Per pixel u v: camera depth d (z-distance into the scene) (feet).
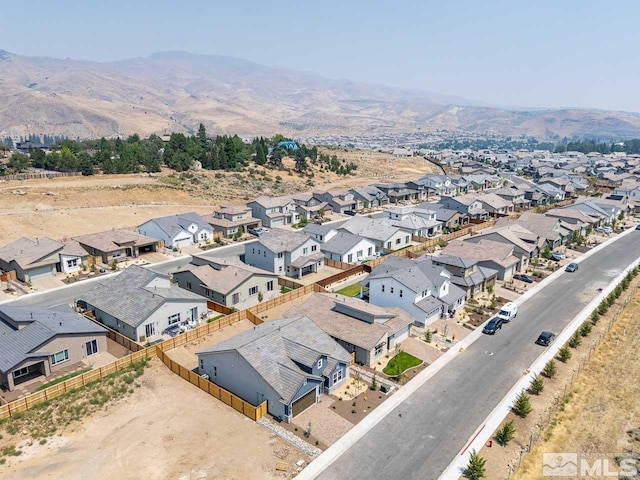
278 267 213.46
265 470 92.99
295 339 125.90
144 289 160.86
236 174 448.65
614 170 599.16
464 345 148.97
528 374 131.13
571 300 187.93
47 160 413.80
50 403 113.39
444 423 108.99
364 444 101.35
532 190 412.57
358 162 625.00
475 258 212.02
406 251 243.60
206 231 273.75
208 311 174.70
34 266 201.05
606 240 287.28
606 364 137.18
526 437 104.17
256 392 113.60
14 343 127.44
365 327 142.10
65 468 92.89
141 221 309.63
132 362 131.75
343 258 231.50
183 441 100.94
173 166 433.48
